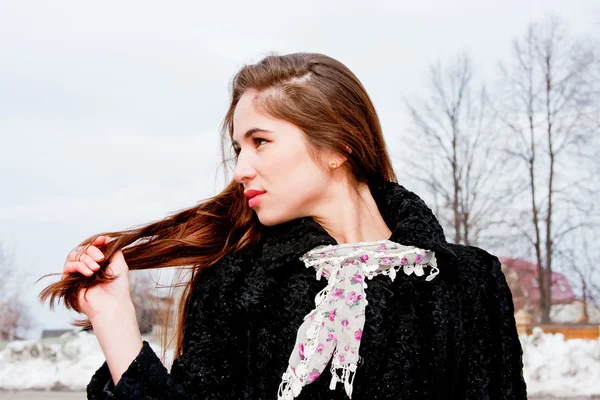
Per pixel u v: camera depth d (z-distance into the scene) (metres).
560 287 29.55
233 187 1.89
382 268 1.80
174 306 1.95
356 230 1.84
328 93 1.80
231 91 1.90
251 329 1.75
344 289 1.73
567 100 26.81
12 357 10.90
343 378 1.69
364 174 1.89
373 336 1.74
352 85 1.87
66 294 1.63
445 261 1.82
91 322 1.67
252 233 1.85
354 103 1.86
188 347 1.74
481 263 1.92
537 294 30.61
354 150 1.82
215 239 1.86
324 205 1.82
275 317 1.75
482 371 1.82
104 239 1.79
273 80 1.77
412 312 1.77
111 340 1.60
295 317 1.74
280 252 1.77
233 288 1.78
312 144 1.76
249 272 1.80
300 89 1.76
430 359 1.75
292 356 1.68
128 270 1.74
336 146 1.79
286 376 1.66
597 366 10.09
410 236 1.78
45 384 9.73
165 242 1.83
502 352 1.86
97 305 1.63
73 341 11.34
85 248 1.71
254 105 1.75
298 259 1.78
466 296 1.86
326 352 1.67
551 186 26.66
